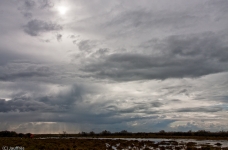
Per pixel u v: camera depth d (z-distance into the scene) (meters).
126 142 79.62
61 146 55.44
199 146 66.50
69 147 53.25
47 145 55.38
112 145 67.25
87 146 59.50
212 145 72.50
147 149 55.72
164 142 82.94
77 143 69.44
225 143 83.88
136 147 61.19
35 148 49.72
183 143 80.06
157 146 65.50
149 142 81.69
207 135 174.00
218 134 176.62
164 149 57.25
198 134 178.62
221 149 55.84
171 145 70.88
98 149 51.34
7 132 137.88
